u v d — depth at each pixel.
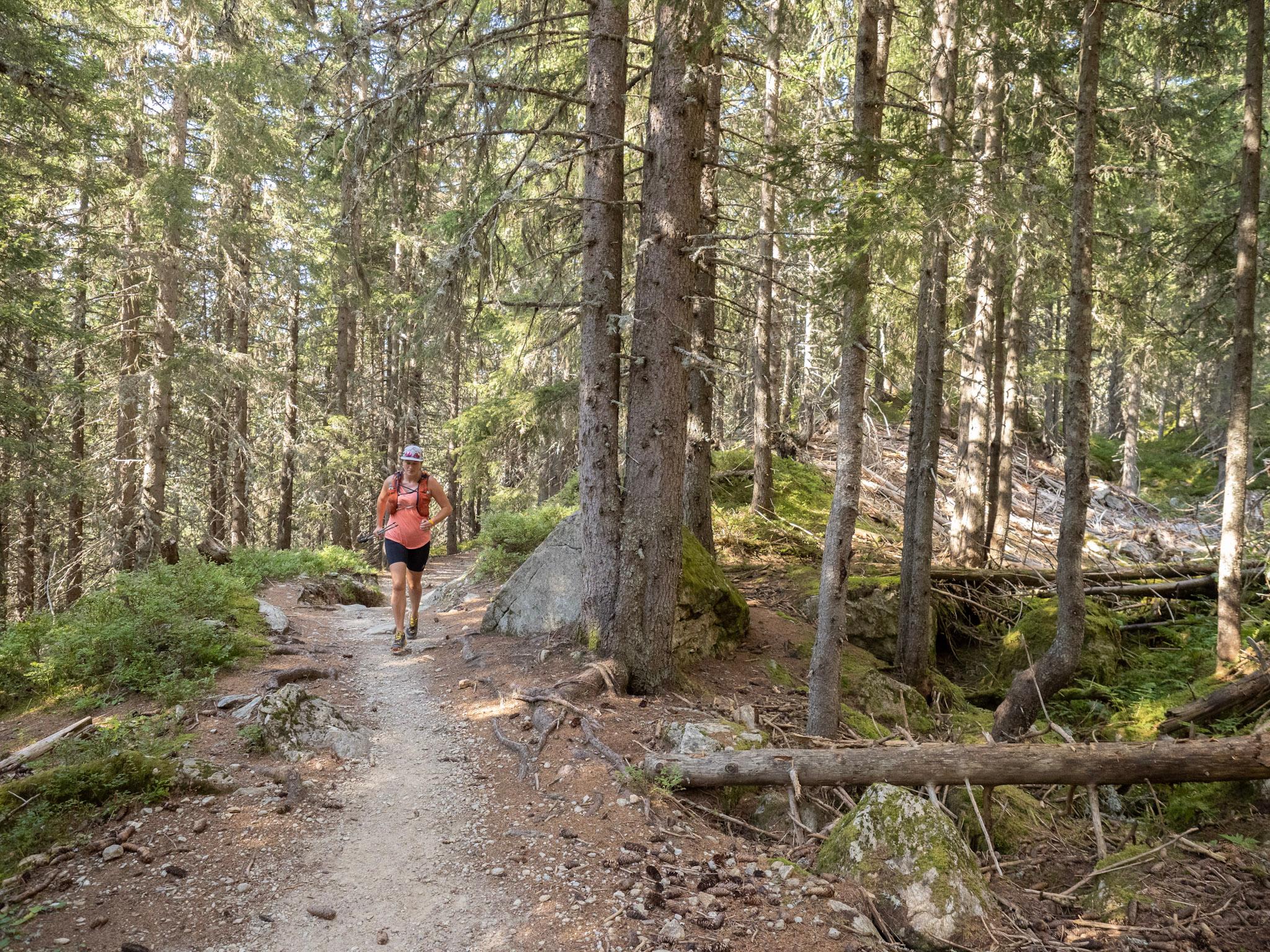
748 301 14.35
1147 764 5.24
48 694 6.39
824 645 6.48
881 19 7.54
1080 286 6.98
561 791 4.98
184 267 16.02
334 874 4.08
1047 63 9.28
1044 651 9.66
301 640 8.44
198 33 15.12
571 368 10.69
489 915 3.79
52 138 12.85
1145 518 20.30
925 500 9.11
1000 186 6.45
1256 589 10.87
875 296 7.36
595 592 7.13
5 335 12.49
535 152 10.64
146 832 4.22
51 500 15.79
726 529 13.98
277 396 24.09
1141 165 9.76
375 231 7.88
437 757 5.52
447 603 11.79
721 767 5.27
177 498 21.08
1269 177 9.90
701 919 3.80
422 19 7.06
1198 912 4.63
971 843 5.61
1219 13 9.01
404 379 23.42
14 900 3.59
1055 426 27.11
